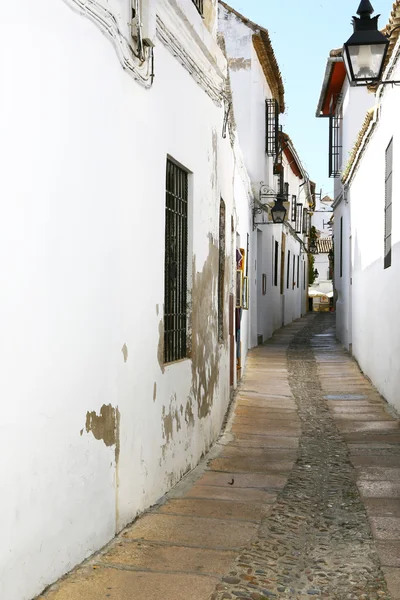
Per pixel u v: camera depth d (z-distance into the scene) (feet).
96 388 14.51
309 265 146.61
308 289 142.82
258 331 66.69
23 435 11.55
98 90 14.46
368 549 15.94
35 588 12.07
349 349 56.90
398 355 32.78
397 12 27.22
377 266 39.19
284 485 21.56
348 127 56.90
